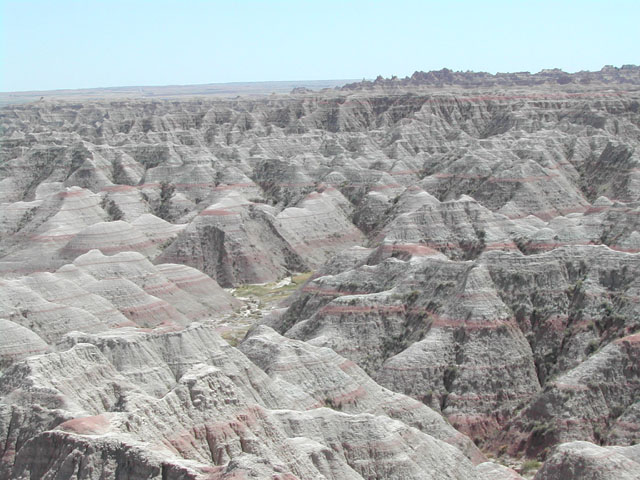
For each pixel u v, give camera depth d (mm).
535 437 91438
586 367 95438
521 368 102500
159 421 65750
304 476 65750
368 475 73375
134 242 187125
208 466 57969
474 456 89125
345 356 109562
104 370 79688
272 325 128250
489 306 107250
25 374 74750
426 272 118562
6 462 66000
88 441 60344
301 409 85312
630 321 102875
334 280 127938
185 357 88875
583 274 112312
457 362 102812
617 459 73250
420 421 89938
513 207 192750
